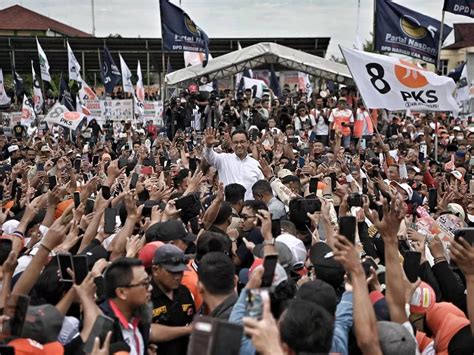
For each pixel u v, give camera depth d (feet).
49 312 15.11
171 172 42.24
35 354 14.58
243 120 92.99
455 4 54.85
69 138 83.56
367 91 48.80
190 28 74.54
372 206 30.53
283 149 51.55
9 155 72.95
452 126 102.17
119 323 15.87
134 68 170.50
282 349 12.39
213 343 10.57
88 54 153.48
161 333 18.52
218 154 36.04
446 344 17.53
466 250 16.56
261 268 14.97
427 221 26.71
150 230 21.54
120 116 107.65
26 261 20.13
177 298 19.44
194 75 104.73
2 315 14.29
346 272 16.69
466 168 57.67
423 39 56.34
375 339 14.24
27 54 152.76
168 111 94.89
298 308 12.61
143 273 16.12
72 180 36.14
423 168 51.49
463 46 180.34
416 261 18.29
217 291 16.53
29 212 22.53
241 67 107.76
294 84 152.97
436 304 18.42
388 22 56.44
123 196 22.20
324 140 81.82
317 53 149.89
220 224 25.44
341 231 16.63
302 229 25.04
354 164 46.24
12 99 152.05
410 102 48.85
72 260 16.28
